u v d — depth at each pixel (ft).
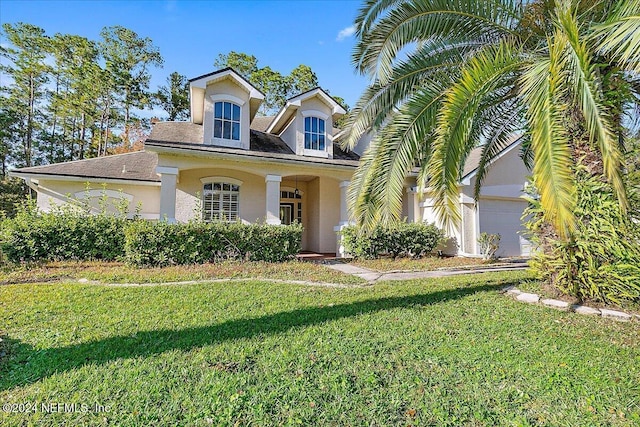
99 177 45.62
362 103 24.95
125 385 11.02
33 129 99.81
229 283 26.99
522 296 22.63
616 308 19.49
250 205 52.13
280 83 115.65
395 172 18.42
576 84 13.85
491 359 13.08
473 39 21.97
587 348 14.21
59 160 103.19
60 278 28.02
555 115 12.88
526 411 9.78
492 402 10.19
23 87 96.43
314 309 19.77
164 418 9.39
